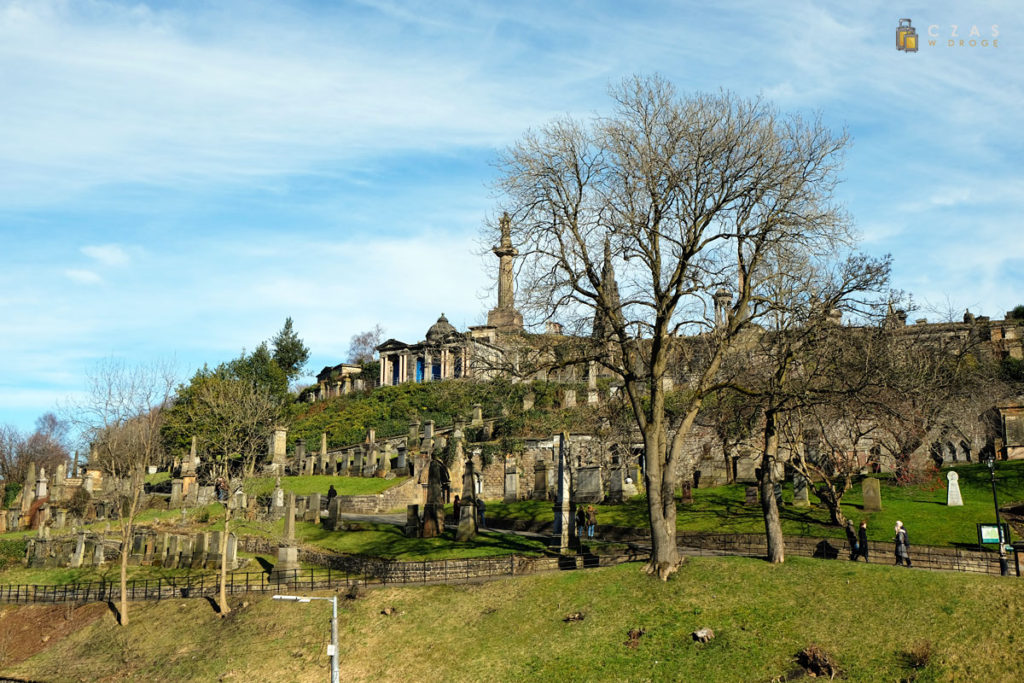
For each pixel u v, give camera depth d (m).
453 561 40.81
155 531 56.00
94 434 64.44
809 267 38.25
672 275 36.62
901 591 31.59
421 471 63.78
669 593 34.28
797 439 46.91
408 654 34.91
